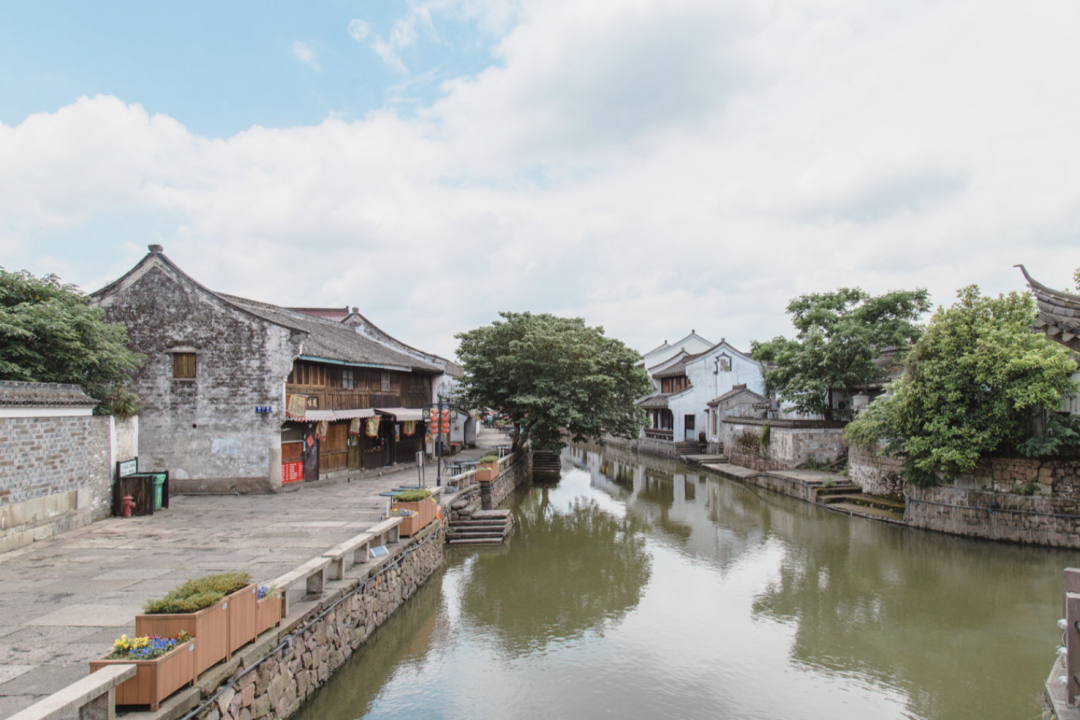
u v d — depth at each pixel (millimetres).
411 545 14211
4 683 6734
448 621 13203
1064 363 16531
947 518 19688
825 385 29625
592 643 12062
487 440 50406
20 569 11188
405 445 30250
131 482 16312
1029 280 10984
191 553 12344
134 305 19875
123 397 17297
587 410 30109
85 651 7602
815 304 29812
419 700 9812
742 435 37438
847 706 9703
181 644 6387
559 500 28562
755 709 9609
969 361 17984
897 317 29250
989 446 18359
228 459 19797
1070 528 17219
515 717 9320
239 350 19906
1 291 15859
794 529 21484
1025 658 11289
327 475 23656
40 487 13578
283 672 8320
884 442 23156
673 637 12359
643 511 25594
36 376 15680
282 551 12508
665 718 9344
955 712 9500
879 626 12828
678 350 62844
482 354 31516
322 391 23000
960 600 14141
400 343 34812
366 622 11266
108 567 11320
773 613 13641
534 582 15805
